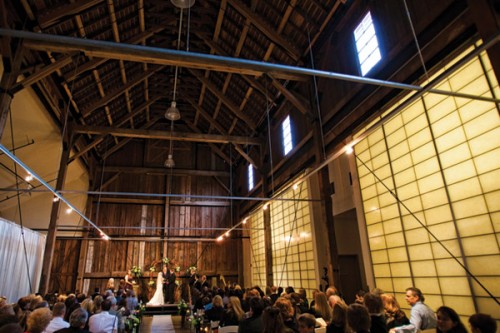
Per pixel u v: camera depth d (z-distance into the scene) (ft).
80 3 24.84
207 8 33.40
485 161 13.25
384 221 18.75
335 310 9.50
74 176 44.93
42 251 34.17
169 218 50.60
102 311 14.16
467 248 13.70
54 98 30.55
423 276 15.76
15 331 6.72
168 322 32.96
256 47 33.73
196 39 38.60
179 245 50.01
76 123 37.37
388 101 19.31
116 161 51.37
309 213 29.04
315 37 27.71
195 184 53.57
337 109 24.57
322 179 25.18
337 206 25.52
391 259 17.98
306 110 27.99
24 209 43.45
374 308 9.63
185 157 54.44
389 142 18.84
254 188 44.65
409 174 17.16
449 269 14.40
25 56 25.04
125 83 39.58
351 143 14.78
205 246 50.80
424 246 15.83
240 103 43.29
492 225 12.77
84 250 45.52
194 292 31.35
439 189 15.26
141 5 31.24
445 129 15.23
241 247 51.16
